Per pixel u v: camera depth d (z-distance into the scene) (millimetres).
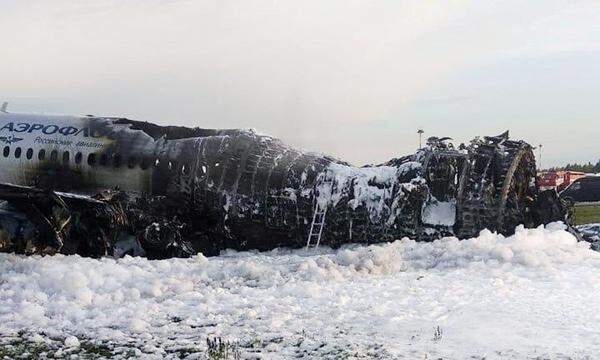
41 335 8906
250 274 12953
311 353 7965
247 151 17891
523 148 16391
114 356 7961
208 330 9070
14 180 19422
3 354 8062
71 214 15859
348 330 9008
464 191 16172
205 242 18094
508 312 9781
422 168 16484
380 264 13570
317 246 17078
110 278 11914
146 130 19172
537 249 14469
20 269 13344
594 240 18422
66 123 19906
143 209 18266
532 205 17344
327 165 17484
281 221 17203
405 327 9102
